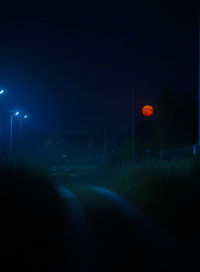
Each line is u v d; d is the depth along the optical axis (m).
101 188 29.42
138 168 24.91
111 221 12.08
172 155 27.61
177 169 18.12
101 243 8.66
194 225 10.60
